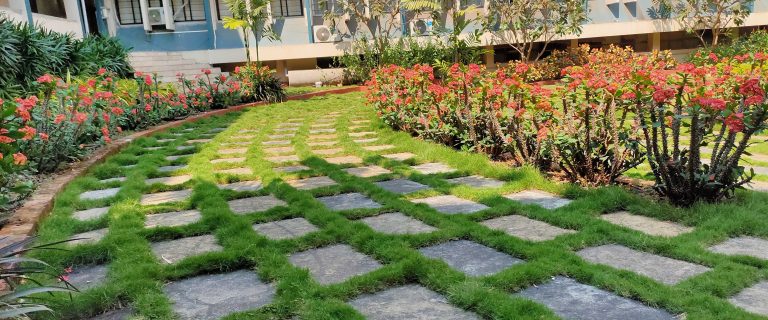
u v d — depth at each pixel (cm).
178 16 1672
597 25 1673
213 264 299
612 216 374
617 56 1497
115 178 554
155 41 1652
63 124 563
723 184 371
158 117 944
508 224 365
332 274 288
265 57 1681
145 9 1602
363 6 1683
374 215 396
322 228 363
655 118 389
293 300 251
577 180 461
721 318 219
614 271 270
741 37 1614
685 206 380
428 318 236
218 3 1662
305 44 1692
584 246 314
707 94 375
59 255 311
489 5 1619
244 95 1275
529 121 519
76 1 1464
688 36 1842
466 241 332
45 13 1362
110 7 1611
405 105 743
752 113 350
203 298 264
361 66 1689
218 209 404
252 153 662
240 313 241
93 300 255
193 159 630
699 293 242
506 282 261
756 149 587
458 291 254
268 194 468
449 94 646
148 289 268
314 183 505
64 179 507
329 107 1188
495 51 1853
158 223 389
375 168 570
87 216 412
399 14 1723
